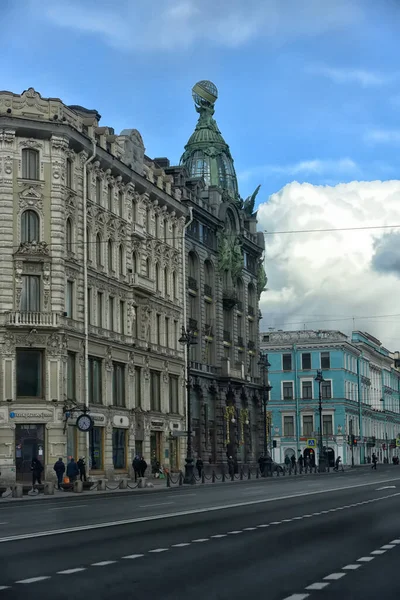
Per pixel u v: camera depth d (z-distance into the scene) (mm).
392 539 20656
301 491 47844
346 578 14398
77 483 49469
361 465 131625
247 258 99000
